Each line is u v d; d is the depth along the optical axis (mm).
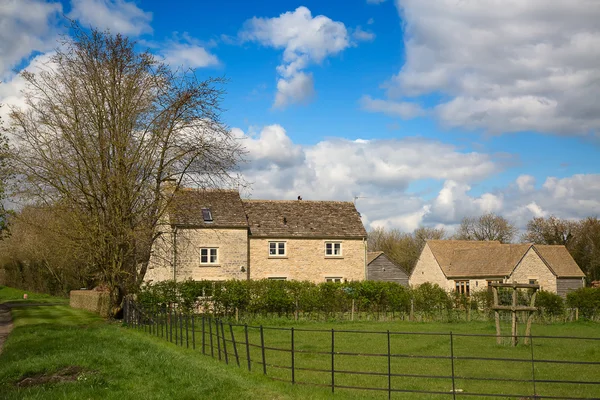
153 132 29141
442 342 23047
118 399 10594
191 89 29453
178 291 31906
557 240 86688
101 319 30297
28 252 57531
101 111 29047
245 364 15867
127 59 29469
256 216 47531
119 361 14344
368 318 34812
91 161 28578
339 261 47812
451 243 64375
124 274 29906
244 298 32719
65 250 29359
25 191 28031
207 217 44438
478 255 57812
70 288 59344
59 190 28500
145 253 31172
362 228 49406
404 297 35125
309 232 47344
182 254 41594
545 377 15336
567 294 36688
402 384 14109
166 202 29344
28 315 32312
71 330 22391
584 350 20500
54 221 29156
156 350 16750
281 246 46625
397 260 97250
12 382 12352
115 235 28609
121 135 28672
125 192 28375
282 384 12625
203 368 13805
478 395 12406
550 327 31438
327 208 50719
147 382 12133
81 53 29062
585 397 12742
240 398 10859
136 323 25844
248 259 45344
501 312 34938
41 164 28422
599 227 77562
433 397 12445
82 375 12594
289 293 33719
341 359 18266
